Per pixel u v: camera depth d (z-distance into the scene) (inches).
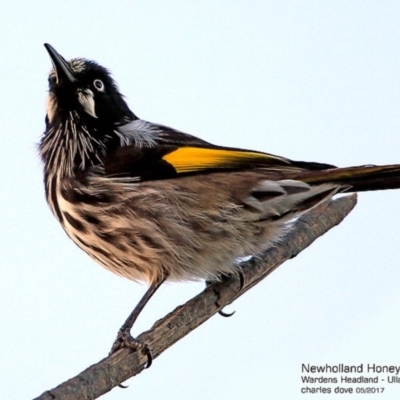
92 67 501.0
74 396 359.9
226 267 479.8
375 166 461.1
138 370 407.8
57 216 501.0
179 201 472.1
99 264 499.5
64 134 491.8
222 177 473.1
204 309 457.1
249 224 476.7
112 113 497.4
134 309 475.8
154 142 487.2
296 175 467.8
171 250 474.3
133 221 474.3
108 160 483.2
